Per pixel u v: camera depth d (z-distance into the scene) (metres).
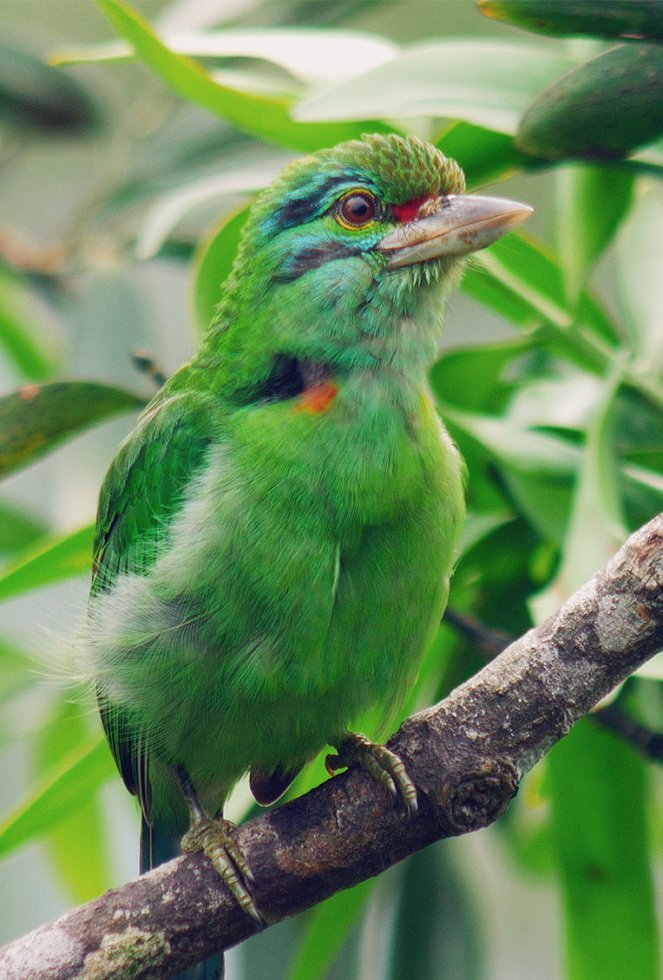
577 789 8.42
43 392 8.57
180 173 11.38
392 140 8.52
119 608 8.24
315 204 8.49
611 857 8.39
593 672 6.48
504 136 7.86
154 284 10.72
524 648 6.59
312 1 11.46
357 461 7.88
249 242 8.65
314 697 8.04
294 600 7.81
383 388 8.11
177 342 10.58
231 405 8.39
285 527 7.82
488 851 11.06
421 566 7.98
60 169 13.29
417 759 6.63
